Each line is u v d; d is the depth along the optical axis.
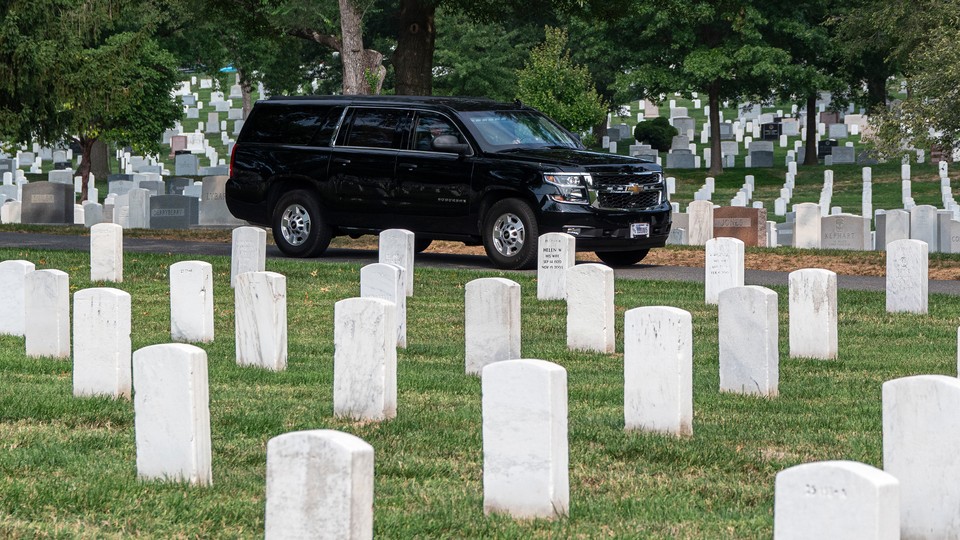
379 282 13.00
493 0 31.64
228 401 10.21
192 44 54.31
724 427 9.29
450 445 8.76
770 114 76.00
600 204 19.86
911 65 38.56
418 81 30.97
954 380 6.29
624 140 68.19
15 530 6.73
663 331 8.98
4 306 13.65
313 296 16.89
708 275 16.39
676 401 8.95
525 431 6.93
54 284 12.11
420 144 20.91
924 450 6.31
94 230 18.30
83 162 45.34
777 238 29.44
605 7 31.33
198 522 6.92
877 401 10.37
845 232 26.64
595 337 12.76
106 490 7.45
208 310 13.45
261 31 34.12
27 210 33.41
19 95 29.00
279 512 5.55
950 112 26.91
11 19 27.92
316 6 34.91
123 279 18.41
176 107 51.97
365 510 5.48
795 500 5.20
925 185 46.62
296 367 11.91
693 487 7.71
